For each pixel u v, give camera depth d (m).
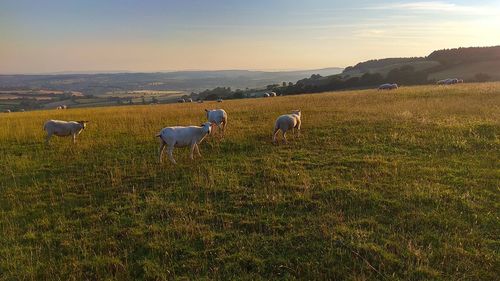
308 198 10.06
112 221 9.54
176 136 13.76
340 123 20.05
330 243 7.93
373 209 9.41
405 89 43.22
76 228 9.28
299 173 12.11
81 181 12.61
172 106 39.03
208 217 9.34
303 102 32.88
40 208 10.57
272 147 15.74
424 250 7.60
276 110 27.22
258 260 7.56
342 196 10.17
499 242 7.80
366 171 12.02
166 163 13.98
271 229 8.67
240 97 86.88
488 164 12.54
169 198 10.62
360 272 7.10
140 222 9.34
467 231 8.27
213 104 39.59
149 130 20.41
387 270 7.12
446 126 17.73
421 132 17.08
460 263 7.16
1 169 14.31
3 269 7.71
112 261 7.73
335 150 14.99
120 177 12.51
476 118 19.31
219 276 7.20
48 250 8.35
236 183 11.44
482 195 10.02
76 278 7.35
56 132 18.11
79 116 29.06
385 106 25.48
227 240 8.37
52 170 13.91
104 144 17.59
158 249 8.12
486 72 96.56
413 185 10.80
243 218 9.28
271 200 10.05
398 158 13.55
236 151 15.55
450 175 11.59
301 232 8.41
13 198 11.33
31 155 16.34
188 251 8.01
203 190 11.05
